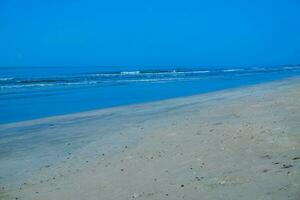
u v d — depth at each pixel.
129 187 7.48
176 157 9.11
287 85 33.38
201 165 8.18
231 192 6.36
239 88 34.03
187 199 6.41
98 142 12.92
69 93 36.19
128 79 61.25
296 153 8.03
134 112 20.86
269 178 6.68
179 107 21.62
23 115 21.88
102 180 8.21
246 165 7.66
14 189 8.55
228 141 9.95
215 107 18.58
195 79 58.25
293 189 6.02
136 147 11.05
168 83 49.38
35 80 56.34
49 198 7.52
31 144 13.59
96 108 24.23
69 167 9.94
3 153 12.36
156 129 13.81
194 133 11.69
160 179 7.67
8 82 52.12
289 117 12.54
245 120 12.95
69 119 19.50
